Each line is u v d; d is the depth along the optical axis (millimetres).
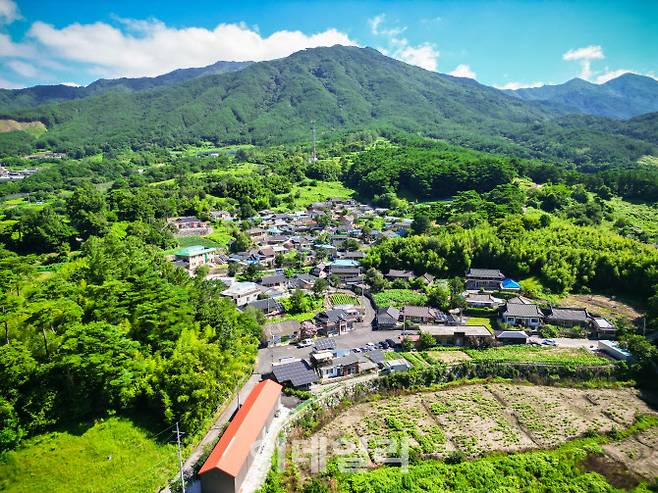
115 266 81688
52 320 56688
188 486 48969
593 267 113625
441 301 106000
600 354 85500
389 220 178250
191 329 67312
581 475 55875
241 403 65688
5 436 46125
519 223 136000
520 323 98625
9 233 119188
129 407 55469
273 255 139500
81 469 47250
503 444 61375
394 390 74875
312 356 77875
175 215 172750
